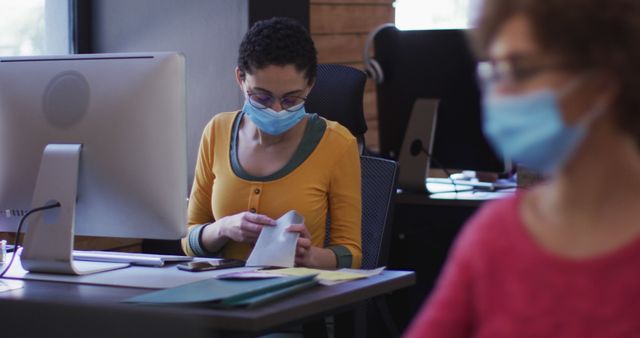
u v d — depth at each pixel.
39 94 2.18
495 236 1.00
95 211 2.17
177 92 2.08
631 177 0.93
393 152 3.81
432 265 3.52
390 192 2.61
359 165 2.44
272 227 2.22
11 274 2.13
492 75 0.98
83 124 2.13
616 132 0.92
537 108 0.93
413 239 3.54
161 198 2.10
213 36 3.29
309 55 2.29
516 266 0.97
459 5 4.94
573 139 0.93
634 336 0.89
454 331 1.03
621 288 0.90
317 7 4.44
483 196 3.49
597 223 0.94
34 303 1.64
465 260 1.02
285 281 1.79
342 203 2.39
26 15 3.25
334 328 2.08
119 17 3.44
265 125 2.30
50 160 2.12
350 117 2.96
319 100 2.98
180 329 1.30
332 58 4.53
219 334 1.66
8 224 2.26
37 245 2.12
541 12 0.92
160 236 2.13
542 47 0.93
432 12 4.99
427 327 1.04
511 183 3.85
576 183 0.95
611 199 0.94
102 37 3.48
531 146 0.95
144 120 2.08
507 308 0.96
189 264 2.18
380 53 3.79
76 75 2.14
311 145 2.38
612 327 0.90
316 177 2.37
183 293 1.74
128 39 3.43
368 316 3.30
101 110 2.11
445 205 3.45
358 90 2.97
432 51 3.64
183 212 2.12
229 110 3.28
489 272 0.99
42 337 1.59
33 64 2.19
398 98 3.76
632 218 0.93
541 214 0.98
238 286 1.76
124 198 2.13
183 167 2.10
